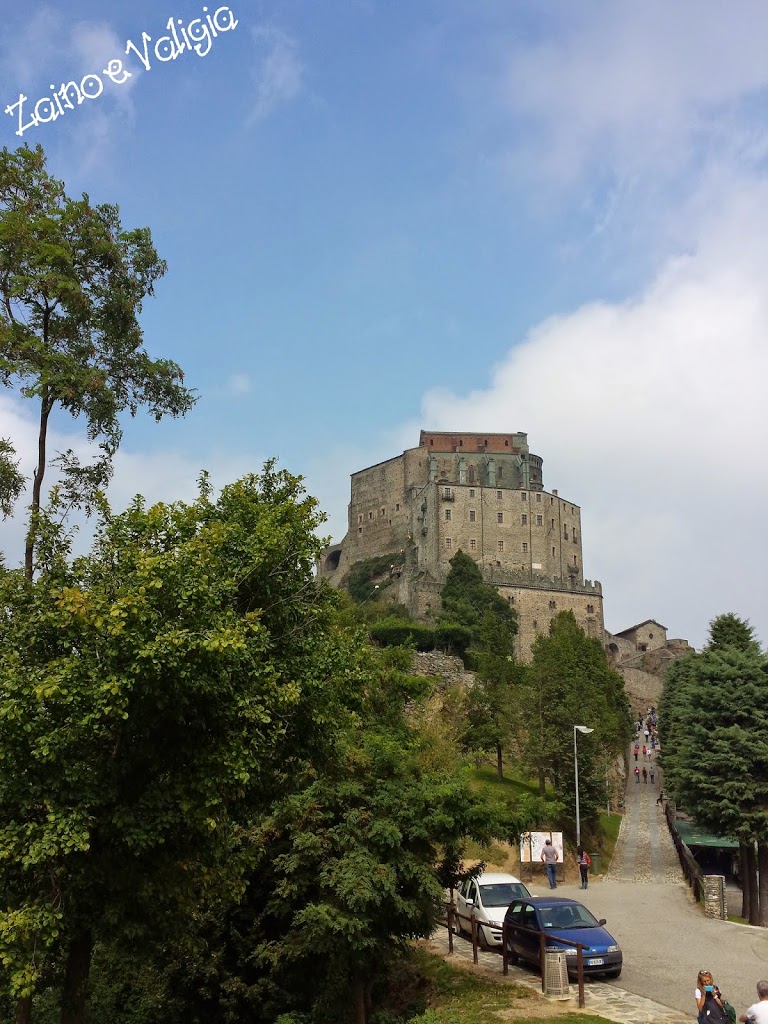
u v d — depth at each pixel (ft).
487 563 424.46
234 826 61.93
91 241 81.30
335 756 63.87
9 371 73.77
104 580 52.03
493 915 79.51
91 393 77.56
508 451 488.02
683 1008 57.88
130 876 48.70
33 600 52.11
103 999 77.36
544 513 439.63
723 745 119.44
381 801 61.21
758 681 123.95
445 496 429.79
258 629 51.42
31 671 46.39
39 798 45.57
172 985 76.59
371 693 85.66
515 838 64.49
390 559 456.04
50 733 44.34
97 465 80.59
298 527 63.05
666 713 230.48
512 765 182.39
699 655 180.96
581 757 158.71
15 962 43.27
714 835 124.77
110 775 47.62
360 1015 62.69
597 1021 54.19
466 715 160.04
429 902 61.36
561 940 62.28
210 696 48.67
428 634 270.26
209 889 56.80
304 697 58.59
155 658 44.19
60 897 46.88
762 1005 42.11
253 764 50.34
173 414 86.89
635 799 228.02
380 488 490.08
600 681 238.27
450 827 60.70
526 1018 55.62
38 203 80.69
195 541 52.49
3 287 77.15
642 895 112.57
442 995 64.13
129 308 82.99
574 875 135.74
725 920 93.86
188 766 49.85
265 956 64.59
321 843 59.31
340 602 67.41
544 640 228.63
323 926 57.06
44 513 56.39
